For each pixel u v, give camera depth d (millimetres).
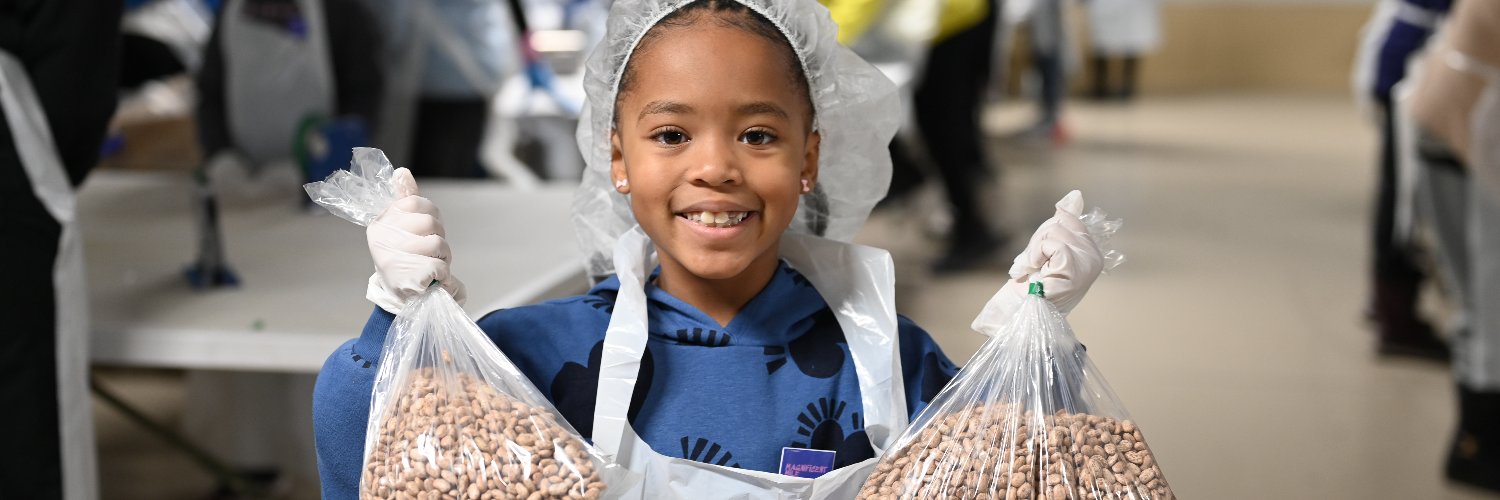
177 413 3080
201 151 3088
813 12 1036
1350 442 2971
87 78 1779
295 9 2965
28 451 1670
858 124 1141
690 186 974
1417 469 2812
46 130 1731
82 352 1746
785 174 989
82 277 1756
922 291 4176
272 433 2467
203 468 2457
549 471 947
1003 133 8039
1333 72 10977
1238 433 3018
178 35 4266
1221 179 6480
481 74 3525
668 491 983
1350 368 3502
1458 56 2578
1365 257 4805
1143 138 7973
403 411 966
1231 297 4223
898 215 5109
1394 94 3344
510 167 3719
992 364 999
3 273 1647
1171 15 11039
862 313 1083
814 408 1045
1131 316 3994
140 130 3918
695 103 968
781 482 975
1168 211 5652
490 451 950
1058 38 7570
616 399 1009
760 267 1072
